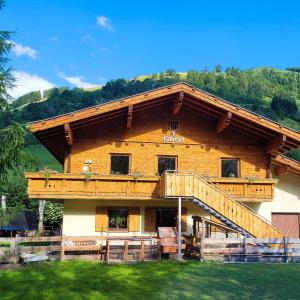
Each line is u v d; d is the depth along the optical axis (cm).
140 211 2050
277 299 1017
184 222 2061
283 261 1648
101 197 1888
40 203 4412
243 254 1638
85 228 1994
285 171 2217
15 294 1066
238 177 2114
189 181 1769
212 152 2161
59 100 12425
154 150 2114
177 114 2169
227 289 1111
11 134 1316
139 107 2047
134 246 1988
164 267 1423
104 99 13388
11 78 1360
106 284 1168
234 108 1981
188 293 1071
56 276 1262
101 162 2055
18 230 4525
